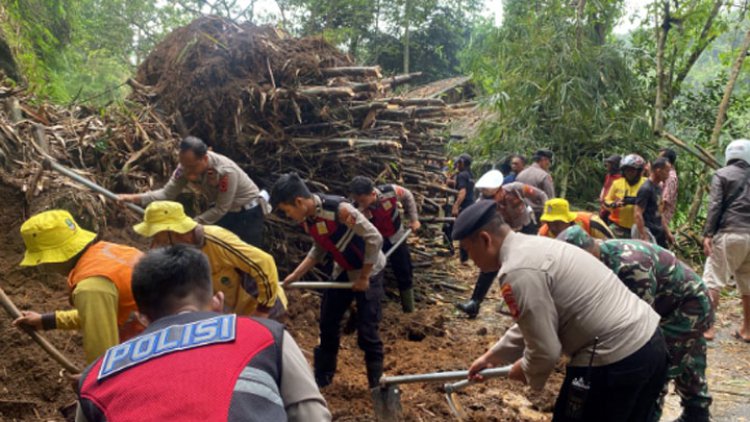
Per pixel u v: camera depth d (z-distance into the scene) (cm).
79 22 1209
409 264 611
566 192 1236
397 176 698
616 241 334
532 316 250
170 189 466
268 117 608
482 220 268
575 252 267
